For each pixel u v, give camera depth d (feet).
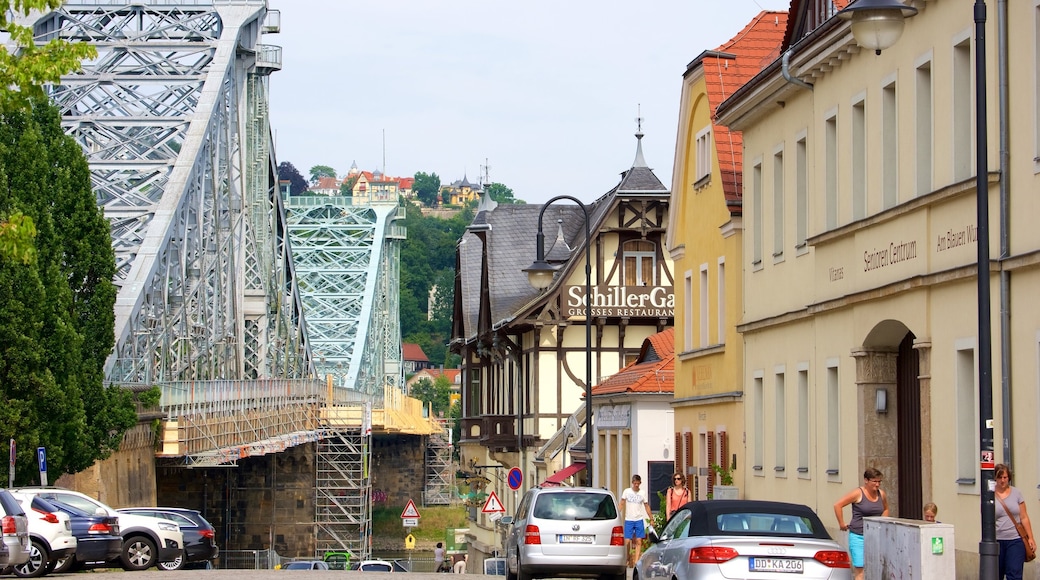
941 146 131.64
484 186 400.26
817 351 168.04
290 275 536.01
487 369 413.59
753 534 103.65
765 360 190.60
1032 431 114.11
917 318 136.46
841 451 158.71
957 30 128.26
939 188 130.41
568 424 310.86
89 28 377.30
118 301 286.66
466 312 424.87
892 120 146.92
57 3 115.14
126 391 255.91
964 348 126.52
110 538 198.08
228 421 356.59
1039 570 110.42
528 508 162.71
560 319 340.59
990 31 121.49
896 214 140.87
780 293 184.44
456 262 443.32
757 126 195.62
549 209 396.57
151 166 337.93
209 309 379.76
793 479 177.47
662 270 340.18
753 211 197.67
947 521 129.90
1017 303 117.08
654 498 230.68
